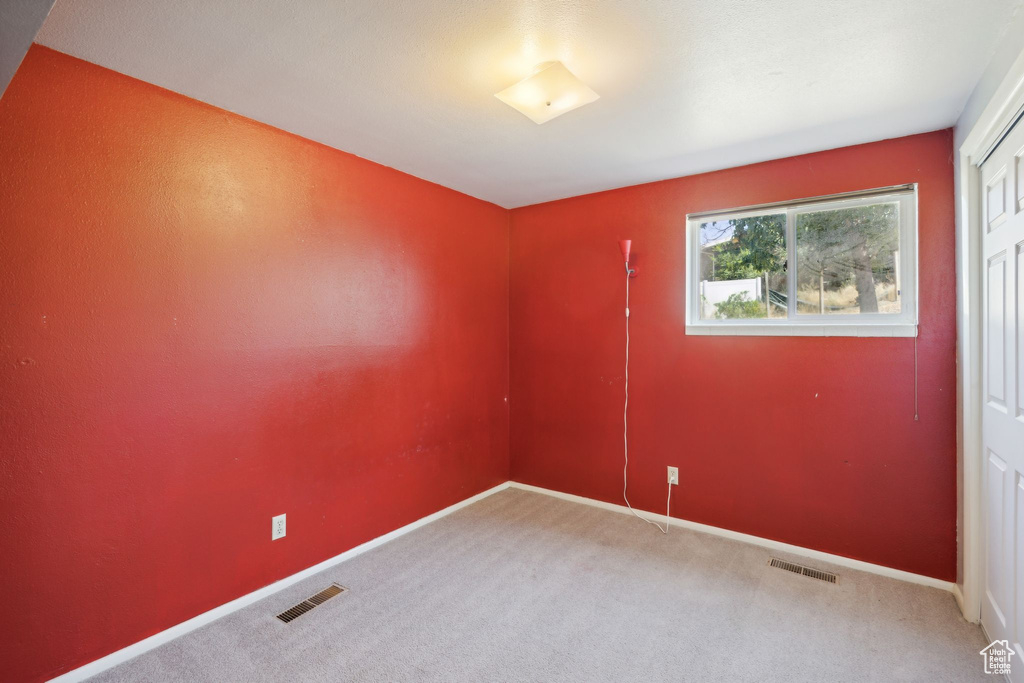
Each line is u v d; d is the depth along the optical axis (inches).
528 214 145.8
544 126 90.8
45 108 65.1
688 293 119.0
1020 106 59.5
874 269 99.4
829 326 101.7
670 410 121.1
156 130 75.5
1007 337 66.8
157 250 75.7
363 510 107.3
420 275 120.8
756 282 112.2
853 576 96.0
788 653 73.5
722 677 68.7
